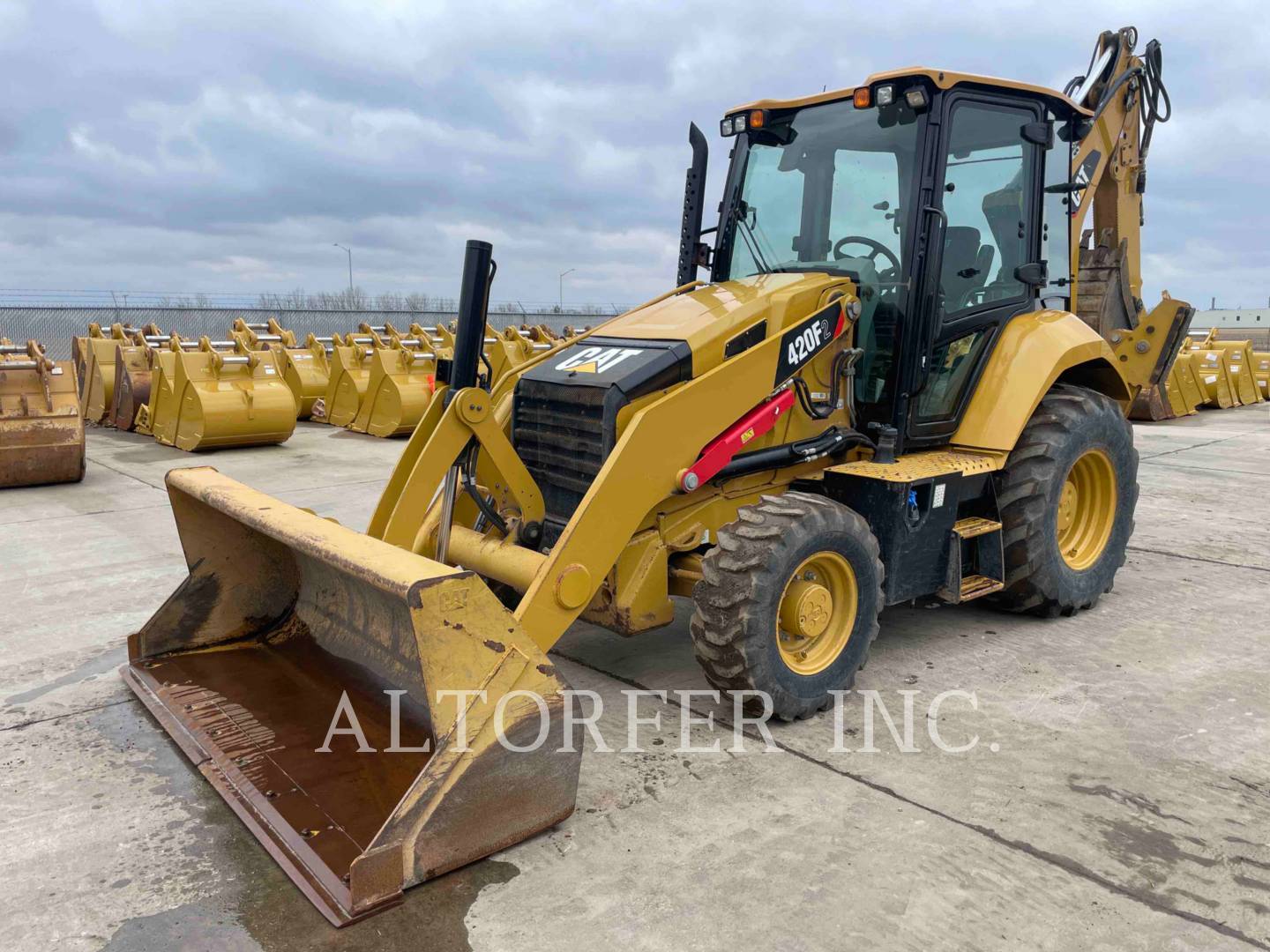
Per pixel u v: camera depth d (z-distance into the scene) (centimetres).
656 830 281
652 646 445
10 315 2277
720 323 367
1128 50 676
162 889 255
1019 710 367
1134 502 502
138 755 332
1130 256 803
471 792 256
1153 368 1058
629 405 348
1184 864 264
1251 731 348
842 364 403
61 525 697
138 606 504
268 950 230
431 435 356
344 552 278
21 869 265
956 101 399
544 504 392
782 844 274
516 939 233
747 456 373
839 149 426
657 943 231
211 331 2480
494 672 259
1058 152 489
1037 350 444
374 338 1286
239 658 390
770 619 335
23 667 416
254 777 297
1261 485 835
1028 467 444
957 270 425
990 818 288
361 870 238
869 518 385
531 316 2636
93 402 1393
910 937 233
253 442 1092
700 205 455
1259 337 3494
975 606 503
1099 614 484
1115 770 319
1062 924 238
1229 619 476
